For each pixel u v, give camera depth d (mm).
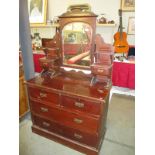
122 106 2545
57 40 1645
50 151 1649
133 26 2795
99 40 1425
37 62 3082
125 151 1643
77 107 1419
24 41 1930
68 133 1621
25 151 1647
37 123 1812
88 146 1558
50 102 1559
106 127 1993
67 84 1559
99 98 1292
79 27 1515
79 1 2977
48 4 3258
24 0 1794
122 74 2676
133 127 2033
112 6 2795
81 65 1643
